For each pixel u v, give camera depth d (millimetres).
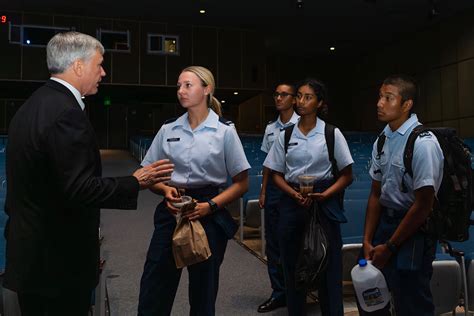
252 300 3047
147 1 12969
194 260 1793
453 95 14133
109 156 14047
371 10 13445
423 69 15375
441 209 1729
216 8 13555
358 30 15484
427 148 1684
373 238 1947
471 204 1719
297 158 2365
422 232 1739
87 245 1486
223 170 1995
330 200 2320
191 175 1944
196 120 2000
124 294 3131
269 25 15133
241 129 19062
